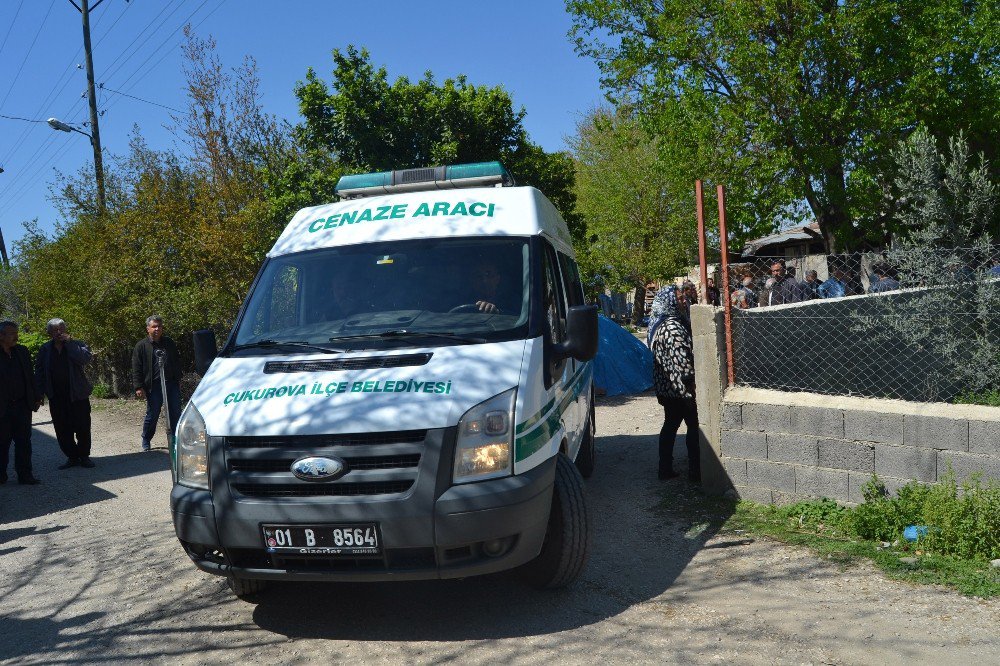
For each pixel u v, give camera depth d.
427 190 6.59
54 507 8.09
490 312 4.89
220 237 14.40
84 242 18.20
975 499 5.05
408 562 4.09
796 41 14.89
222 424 4.29
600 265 29.31
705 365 6.54
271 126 20.44
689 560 5.27
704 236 6.65
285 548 4.10
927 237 7.03
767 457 6.24
